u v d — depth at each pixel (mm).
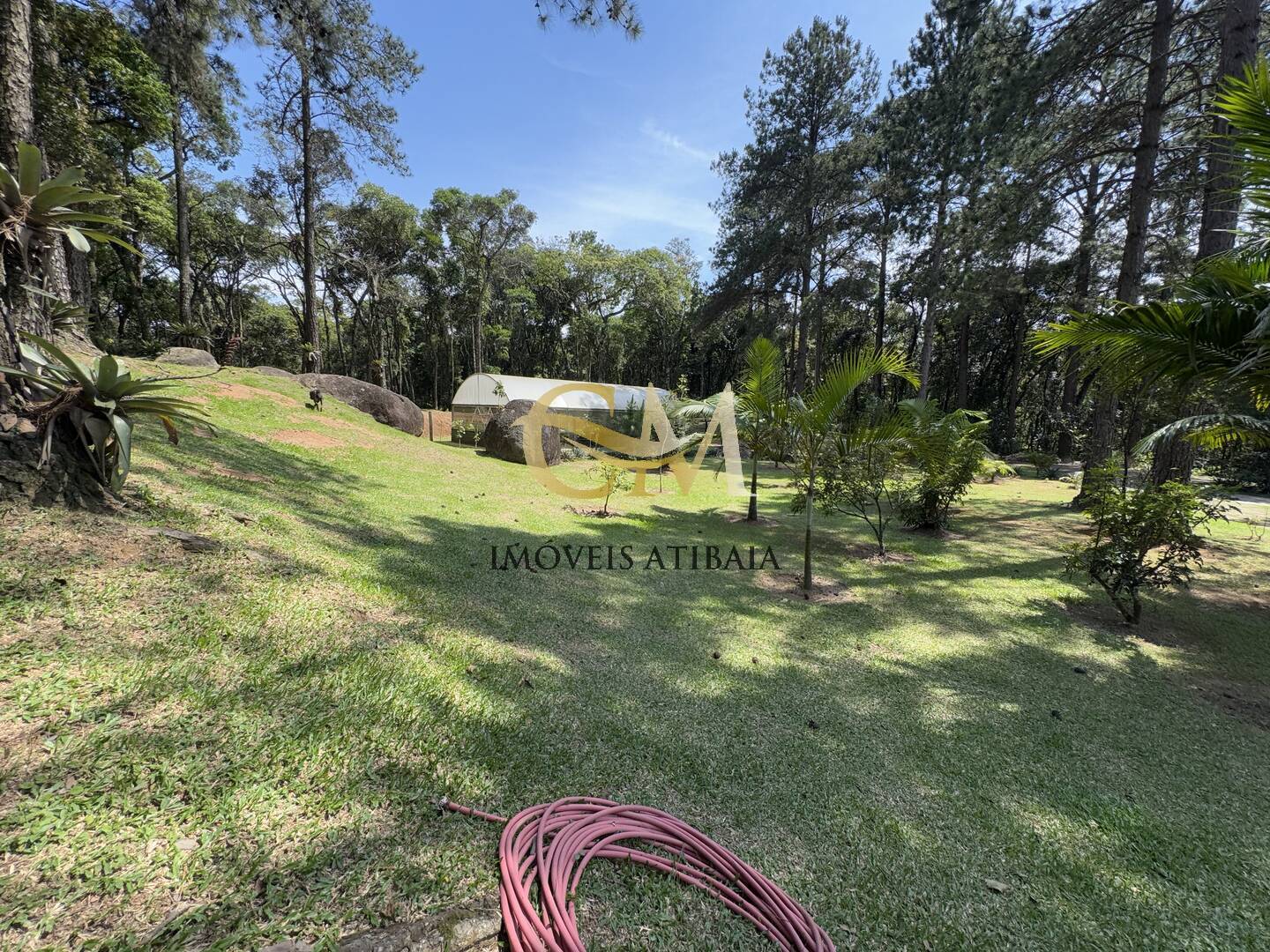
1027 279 16500
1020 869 1878
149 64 12062
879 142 16938
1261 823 2205
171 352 10836
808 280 20203
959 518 8984
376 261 30844
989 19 10883
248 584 2787
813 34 18000
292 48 8883
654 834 1769
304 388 12234
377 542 4500
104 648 1972
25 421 2678
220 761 1613
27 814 1305
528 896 1403
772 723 2711
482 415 16219
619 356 37000
